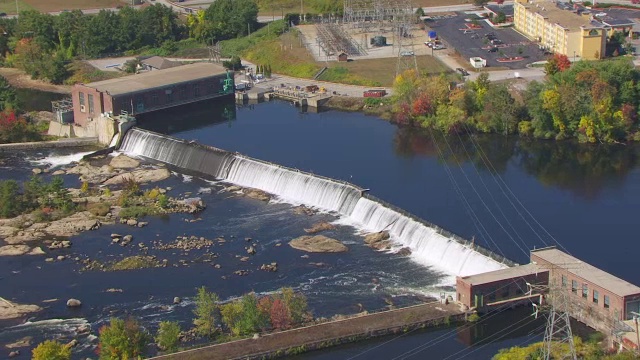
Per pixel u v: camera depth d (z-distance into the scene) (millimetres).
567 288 186625
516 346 182500
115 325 183875
